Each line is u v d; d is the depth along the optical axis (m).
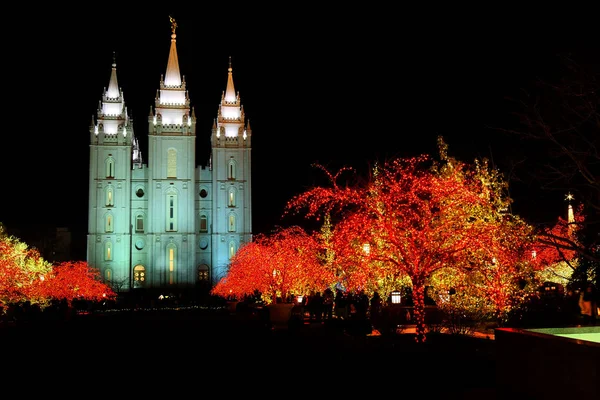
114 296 88.56
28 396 16.88
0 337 32.34
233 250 110.75
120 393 17.14
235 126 113.81
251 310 54.03
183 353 26.14
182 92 112.88
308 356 21.52
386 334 26.28
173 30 116.62
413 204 25.19
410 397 15.44
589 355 11.98
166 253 108.56
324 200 25.44
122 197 108.44
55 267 73.94
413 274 23.28
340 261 27.88
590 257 21.77
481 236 23.70
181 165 110.75
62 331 36.12
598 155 21.42
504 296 26.05
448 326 26.22
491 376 17.64
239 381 18.52
